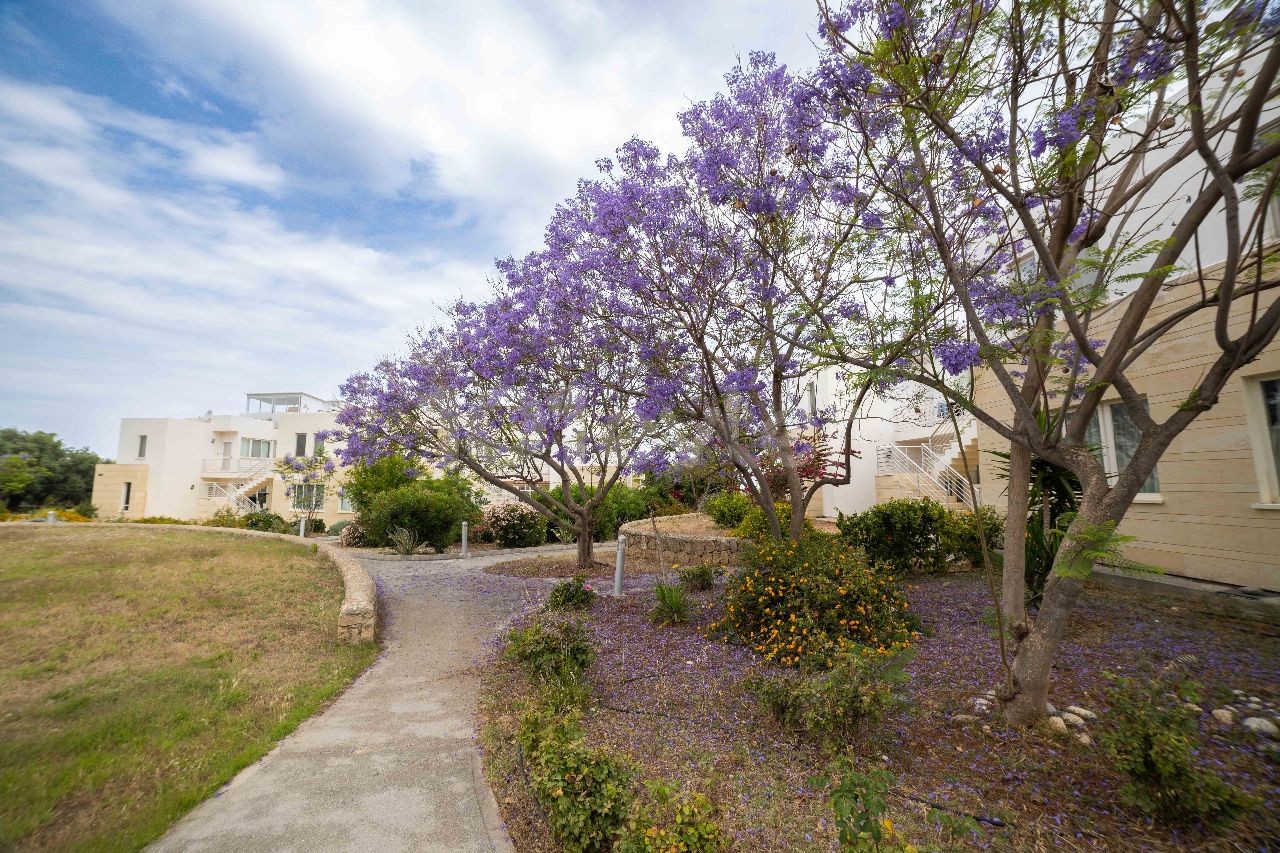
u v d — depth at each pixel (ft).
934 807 11.11
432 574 42.16
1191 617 20.58
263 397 137.80
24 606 25.41
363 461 37.14
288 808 12.01
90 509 93.81
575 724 13.39
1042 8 12.50
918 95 12.92
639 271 23.88
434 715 17.03
